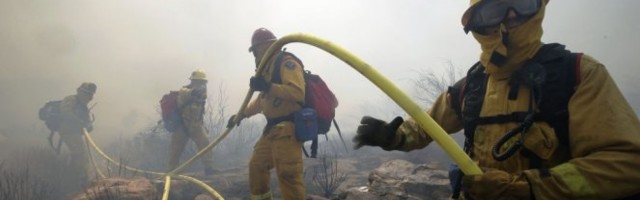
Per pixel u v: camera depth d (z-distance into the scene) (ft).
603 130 3.41
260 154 11.10
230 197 15.99
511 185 3.41
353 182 16.49
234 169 20.44
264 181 11.25
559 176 3.34
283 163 10.24
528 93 3.97
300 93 10.20
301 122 10.22
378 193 12.17
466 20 4.62
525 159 3.92
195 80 20.07
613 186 3.21
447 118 5.42
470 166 3.65
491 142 4.21
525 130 3.71
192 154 23.21
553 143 3.72
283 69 10.46
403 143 5.23
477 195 3.58
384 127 4.83
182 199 16.42
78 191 18.80
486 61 4.34
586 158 3.41
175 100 19.61
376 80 4.15
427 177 12.82
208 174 19.49
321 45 5.01
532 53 4.11
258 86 10.34
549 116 3.78
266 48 11.28
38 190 16.79
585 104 3.59
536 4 4.04
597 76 3.65
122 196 13.60
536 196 3.33
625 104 3.56
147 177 19.45
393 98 4.04
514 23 4.11
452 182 4.65
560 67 3.83
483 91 4.53
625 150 3.28
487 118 4.28
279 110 10.55
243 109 13.29
